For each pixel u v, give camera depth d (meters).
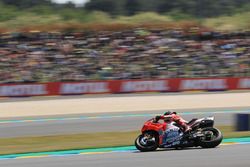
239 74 168.00
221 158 47.75
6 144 70.81
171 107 114.88
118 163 47.03
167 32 194.75
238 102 122.75
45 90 146.00
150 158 49.50
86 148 60.22
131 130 81.19
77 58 171.50
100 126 86.94
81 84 148.62
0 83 148.50
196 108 112.31
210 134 54.84
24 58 169.50
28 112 110.44
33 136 78.06
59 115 104.38
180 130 55.12
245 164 44.25
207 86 154.12
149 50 178.88
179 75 164.88
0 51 173.25
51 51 174.88
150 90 151.88
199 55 178.12
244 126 69.44
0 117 103.19
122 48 179.25
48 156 54.56
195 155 50.12
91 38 185.62
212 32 195.50
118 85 150.62
